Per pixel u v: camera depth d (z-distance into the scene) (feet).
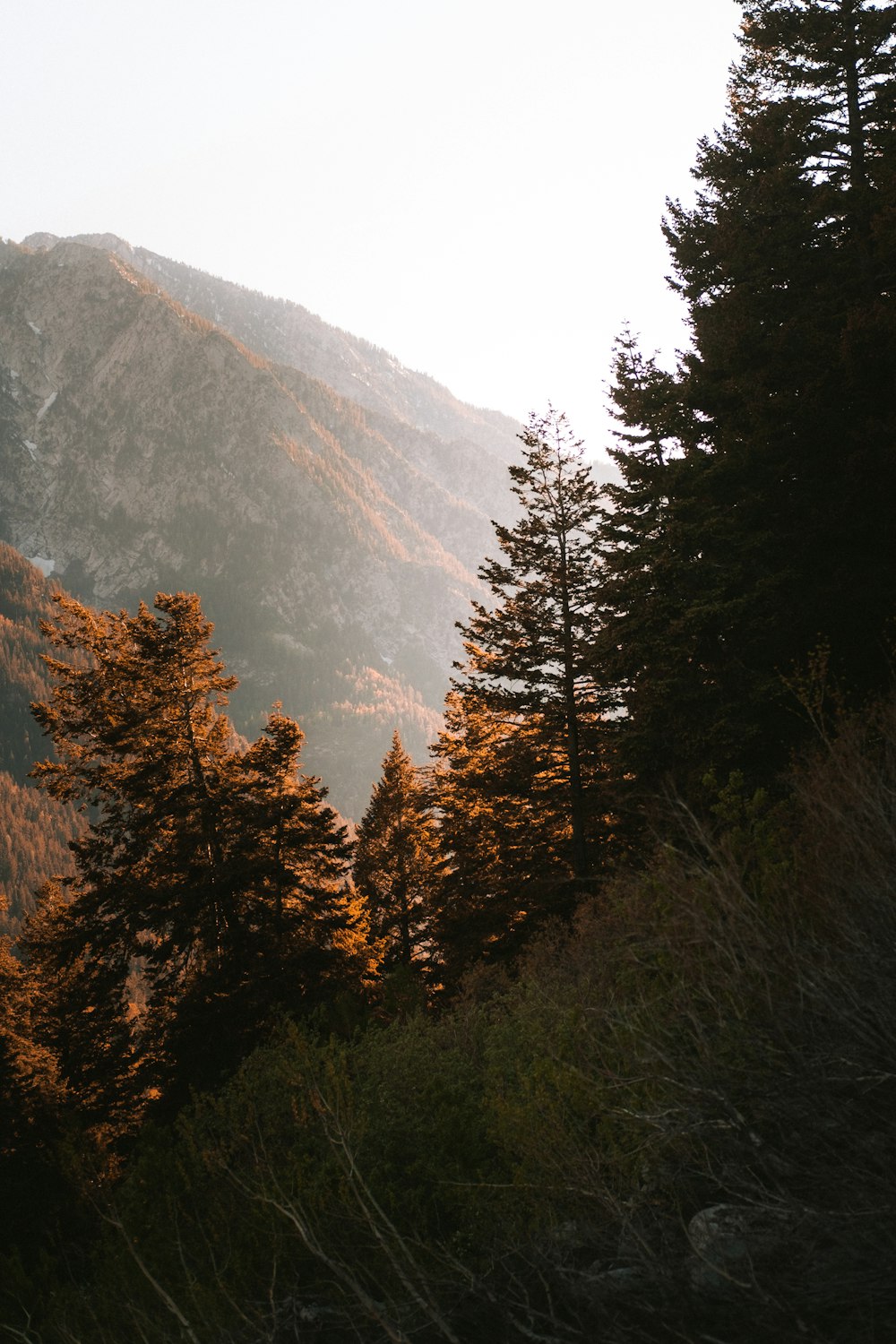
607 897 25.22
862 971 11.08
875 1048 10.11
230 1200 16.43
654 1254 9.50
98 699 74.13
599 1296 9.22
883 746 17.81
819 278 60.90
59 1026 74.59
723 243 61.31
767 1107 10.35
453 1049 21.75
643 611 53.52
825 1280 8.26
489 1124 16.52
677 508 53.67
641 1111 12.15
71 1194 23.57
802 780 19.58
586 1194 11.31
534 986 22.61
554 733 73.77
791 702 47.26
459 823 86.28
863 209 60.13
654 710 52.24
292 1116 19.19
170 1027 62.44
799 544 52.80
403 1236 13.19
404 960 102.27
